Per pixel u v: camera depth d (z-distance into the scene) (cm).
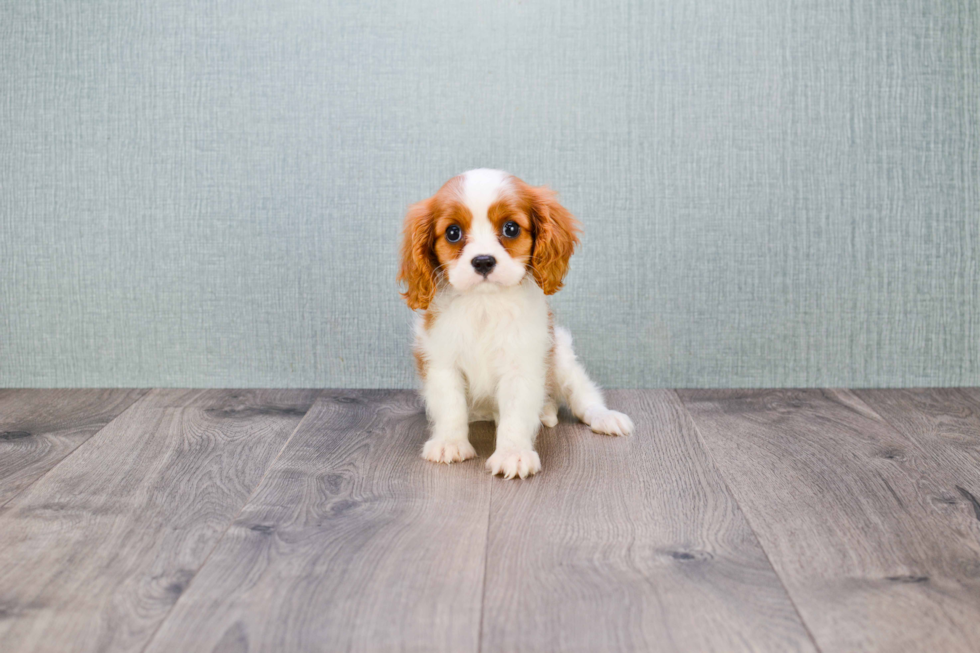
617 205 205
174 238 208
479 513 129
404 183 204
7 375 214
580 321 209
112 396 204
